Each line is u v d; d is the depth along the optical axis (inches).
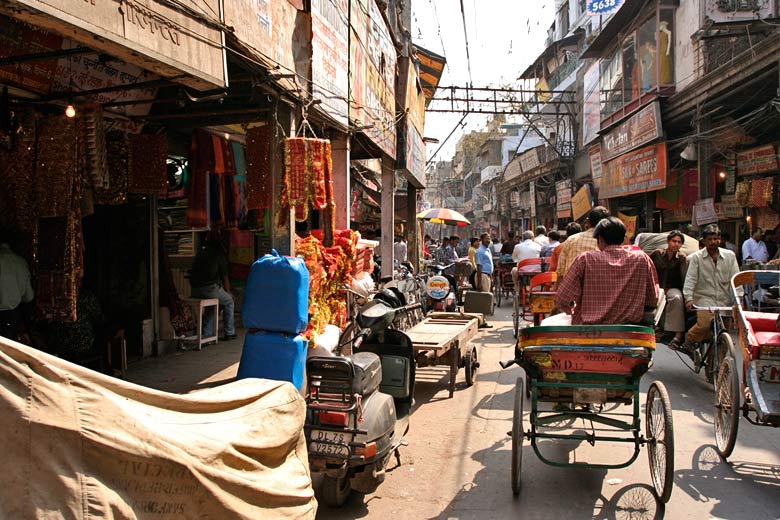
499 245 821.9
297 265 178.2
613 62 844.6
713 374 257.8
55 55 158.6
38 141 190.5
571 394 170.1
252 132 243.0
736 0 584.7
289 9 233.3
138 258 308.0
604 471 180.9
